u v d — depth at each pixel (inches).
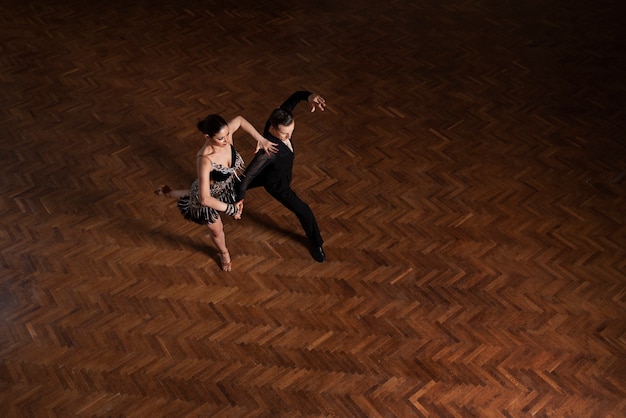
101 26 305.6
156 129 246.2
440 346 176.2
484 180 223.1
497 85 263.7
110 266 198.5
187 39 295.6
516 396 164.7
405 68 274.7
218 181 169.2
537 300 186.4
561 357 172.6
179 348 176.9
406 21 304.8
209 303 188.2
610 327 178.9
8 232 208.8
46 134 245.0
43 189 223.0
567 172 224.8
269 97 260.2
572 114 248.4
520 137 239.3
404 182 223.3
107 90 266.1
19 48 291.6
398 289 190.9
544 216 210.1
